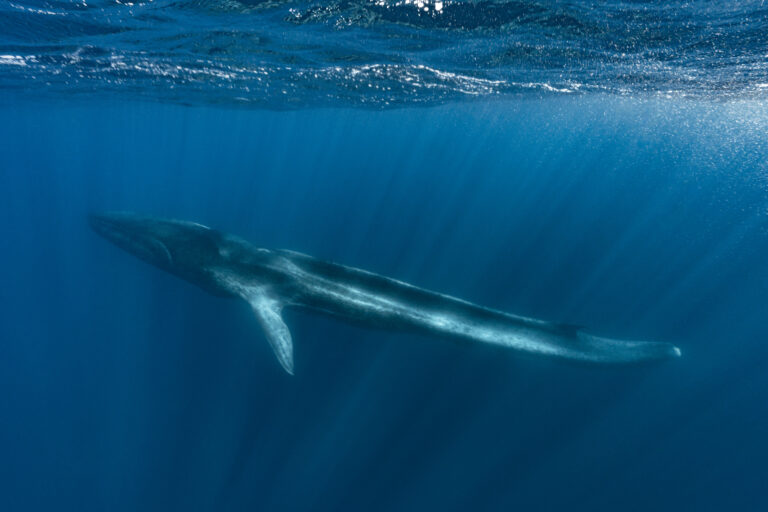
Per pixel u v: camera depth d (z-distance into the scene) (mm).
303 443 9352
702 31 10164
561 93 19641
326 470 8992
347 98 21359
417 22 10109
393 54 12719
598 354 8930
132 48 12008
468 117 30359
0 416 11188
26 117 27781
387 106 24703
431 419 9469
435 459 8883
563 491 8289
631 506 8031
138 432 10219
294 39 11320
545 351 8641
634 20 9602
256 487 9086
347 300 8867
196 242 10227
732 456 8875
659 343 9445
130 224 11727
